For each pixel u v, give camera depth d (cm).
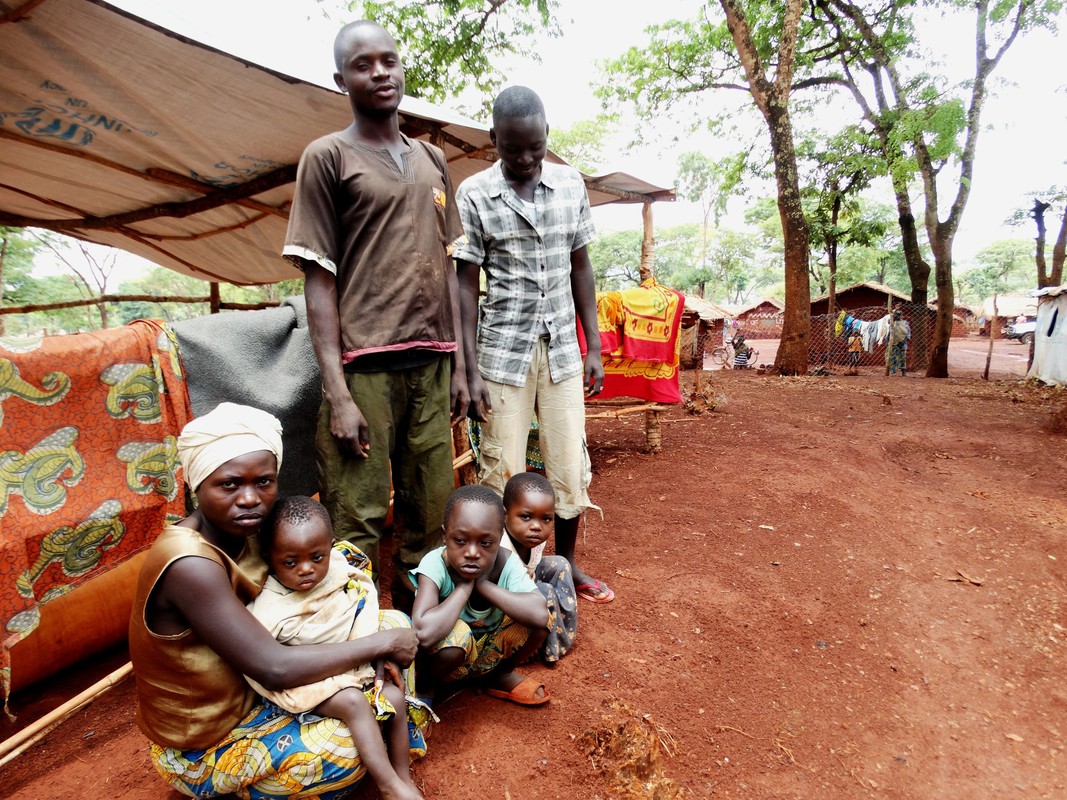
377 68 218
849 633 305
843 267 4091
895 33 1591
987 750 238
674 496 465
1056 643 311
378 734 166
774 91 1360
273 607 173
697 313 813
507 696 233
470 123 416
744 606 316
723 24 1622
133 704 238
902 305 2109
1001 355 2611
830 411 860
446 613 203
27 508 197
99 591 253
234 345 249
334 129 396
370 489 234
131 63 312
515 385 285
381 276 224
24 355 196
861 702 258
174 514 232
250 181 474
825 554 383
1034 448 670
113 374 218
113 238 631
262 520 169
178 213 513
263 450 166
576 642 276
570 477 301
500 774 199
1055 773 228
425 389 242
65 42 290
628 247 5278
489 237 278
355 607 186
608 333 513
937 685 274
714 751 222
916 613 329
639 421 738
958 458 636
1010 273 7275
